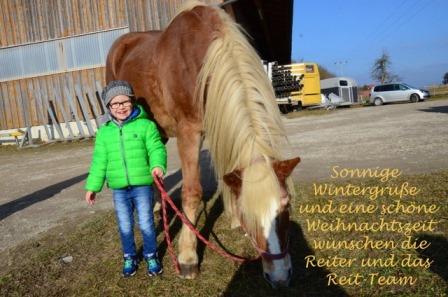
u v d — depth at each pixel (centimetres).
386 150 625
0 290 291
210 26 289
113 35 1429
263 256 208
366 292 242
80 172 754
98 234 381
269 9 1465
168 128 357
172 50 310
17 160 1072
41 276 310
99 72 1441
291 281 261
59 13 1450
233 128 237
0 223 466
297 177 505
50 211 496
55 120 1414
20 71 1489
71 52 1453
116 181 290
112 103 288
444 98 2411
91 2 1431
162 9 1419
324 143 769
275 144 235
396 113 1371
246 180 211
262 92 249
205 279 278
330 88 2698
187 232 291
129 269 294
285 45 2092
